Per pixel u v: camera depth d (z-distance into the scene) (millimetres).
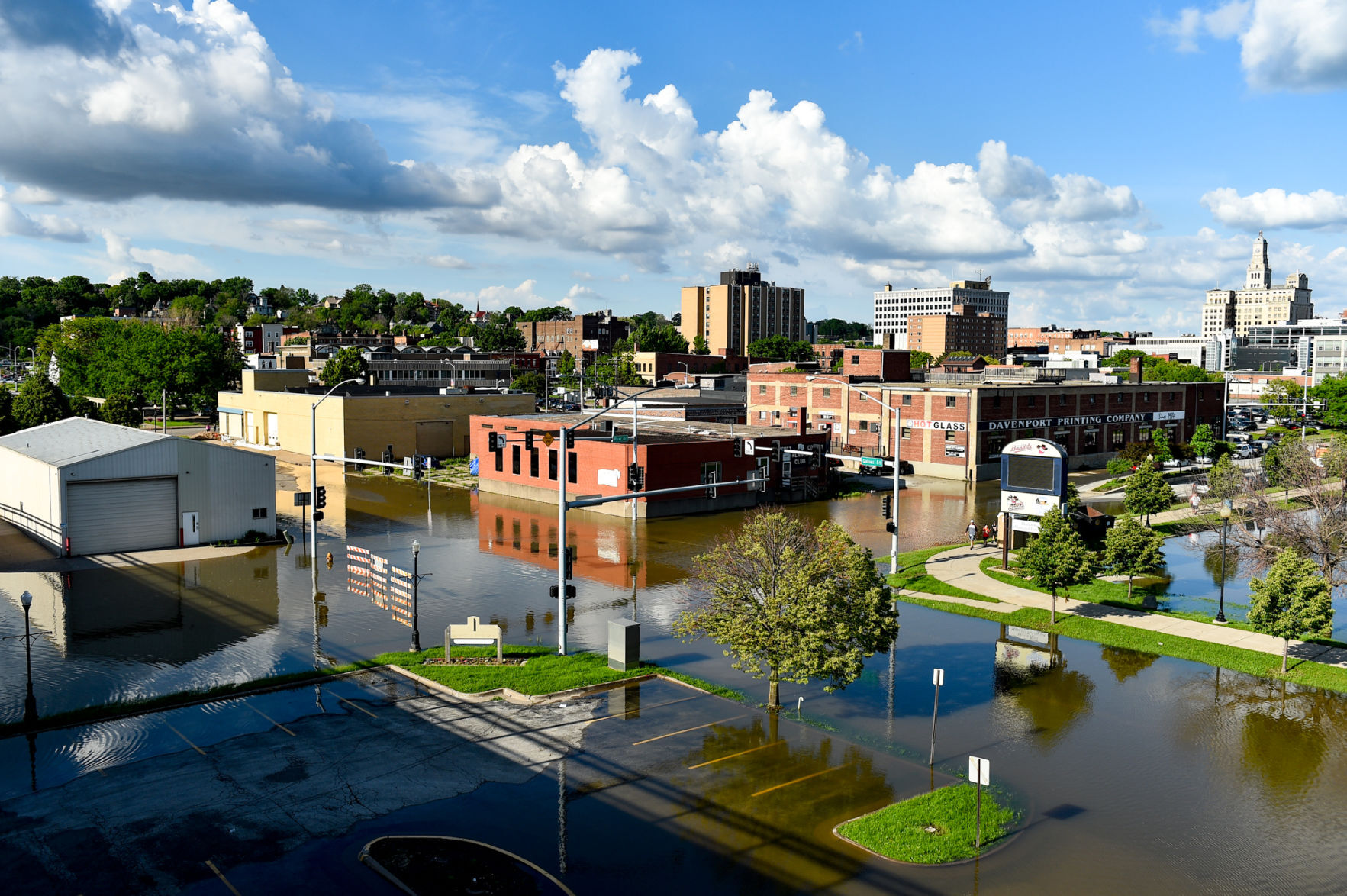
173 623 34906
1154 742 24266
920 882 17219
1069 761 23000
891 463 73750
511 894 16703
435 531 55594
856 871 17625
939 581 42188
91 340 145625
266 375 108062
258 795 20703
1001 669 30453
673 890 16906
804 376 95250
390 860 17844
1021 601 38719
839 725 25297
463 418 97188
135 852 18156
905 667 30594
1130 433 95938
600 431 70688
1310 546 38219
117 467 47438
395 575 43531
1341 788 21578
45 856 17969
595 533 55156
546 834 18953
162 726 24797
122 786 21125
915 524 59125
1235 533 47625
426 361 157000
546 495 67250
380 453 90750
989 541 51625
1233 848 18688
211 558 47125
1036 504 43188
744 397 116438
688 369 191750
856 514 63562
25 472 50312
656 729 24828
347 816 19750
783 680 27438
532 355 195375
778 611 25203
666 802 20469
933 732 23516
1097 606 37969
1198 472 84375
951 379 104000
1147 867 17891
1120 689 28469
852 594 25625
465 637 30297
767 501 67500
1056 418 87562
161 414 141125
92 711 25328
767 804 20422
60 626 34375
